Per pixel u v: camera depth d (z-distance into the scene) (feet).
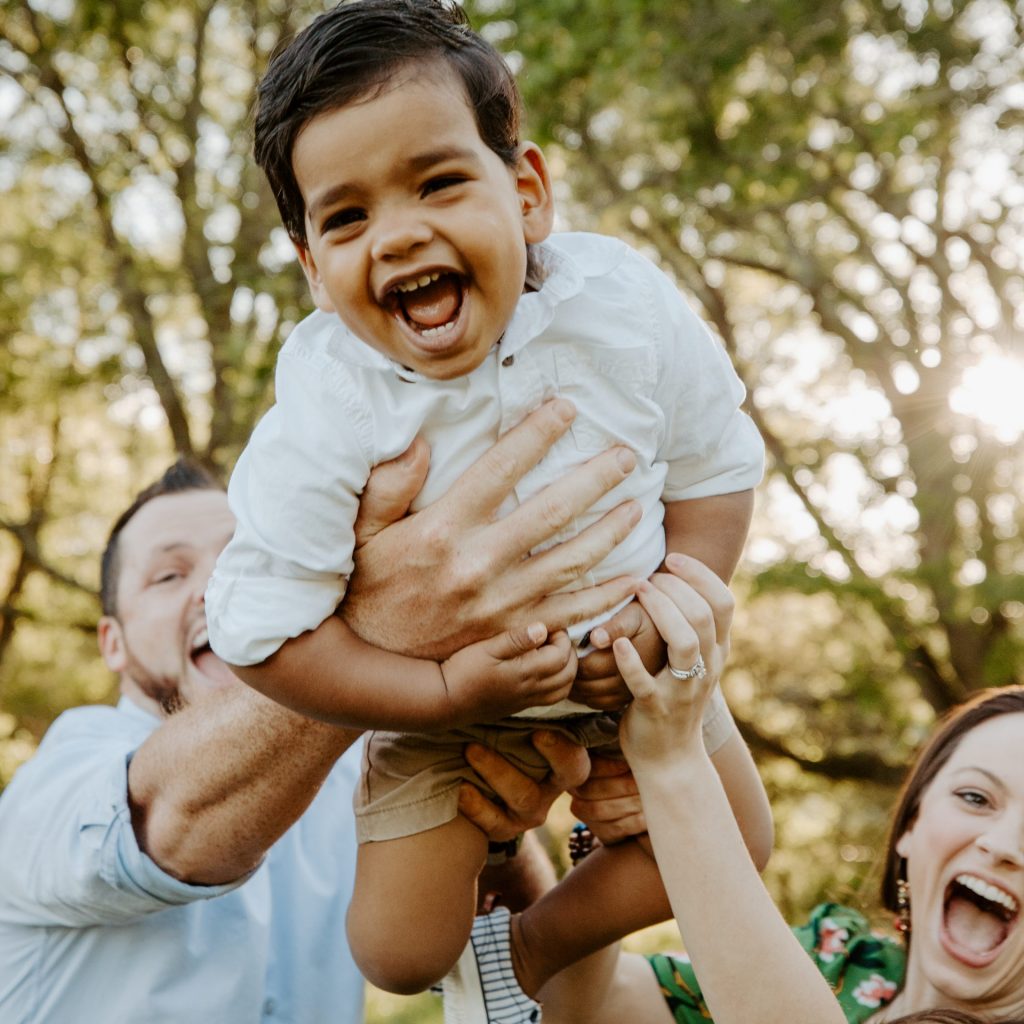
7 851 6.56
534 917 6.48
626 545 5.36
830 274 33.99
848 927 7.81
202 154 31.55
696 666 5.26
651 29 26.86
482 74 4.88
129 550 8.16
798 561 30.63
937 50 29.30
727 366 5.61
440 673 5.02
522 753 5.68
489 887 7.19
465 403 5.02
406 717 5.01
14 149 32.09
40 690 39.83
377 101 4.64
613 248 5.46
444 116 4.69
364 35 4.73
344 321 4.90
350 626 5.17
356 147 4.64
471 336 4.79
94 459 38.45
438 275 4.72
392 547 5.05
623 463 5.11
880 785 32.55
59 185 32.99
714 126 28.89
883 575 29.99
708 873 5.24
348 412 4.95
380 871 5.77
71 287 33.73
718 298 34.37
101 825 6.03
